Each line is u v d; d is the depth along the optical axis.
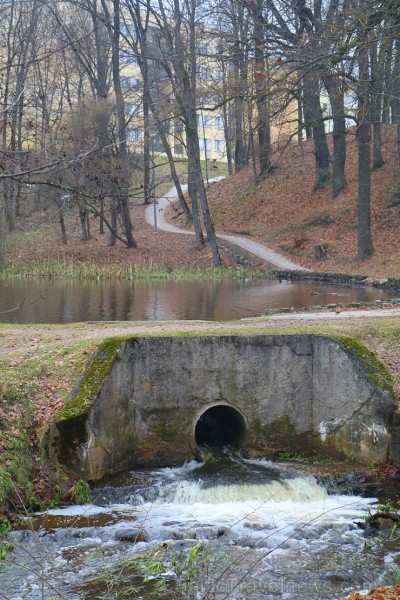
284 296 31.33
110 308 26.41
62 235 53.25
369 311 21.62
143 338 12.48
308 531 9.85
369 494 11.53
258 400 13.08
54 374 12.72
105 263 47.91
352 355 12.48
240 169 67.50
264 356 13.04
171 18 49.94
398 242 42.66
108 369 11.77
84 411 11.20
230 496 11.26
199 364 12.84
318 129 53.41
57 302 28.55
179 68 40.09
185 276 43.34
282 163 61.41
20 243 53.19
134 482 11.59
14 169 8.98
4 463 10.29
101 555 8.99
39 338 15.43
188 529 9.84
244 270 44.78
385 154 52.75
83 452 11.20
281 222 53.56
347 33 15.38
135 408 12.49
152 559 8.83
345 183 52.16
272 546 9.39
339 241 46.41
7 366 12.74
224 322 18.38
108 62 54.06
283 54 18.38
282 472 12.12
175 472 12.32
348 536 9.73
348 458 12.61
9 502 10.01
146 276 42.97
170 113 40.88
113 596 7.89
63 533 9.57
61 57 43.47
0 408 11.29
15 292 32.81
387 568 8.73
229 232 56.12
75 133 19.52
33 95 12.21
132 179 46.28
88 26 39.69
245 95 18.55
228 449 13.30
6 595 7.93
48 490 10.58
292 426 13.18
